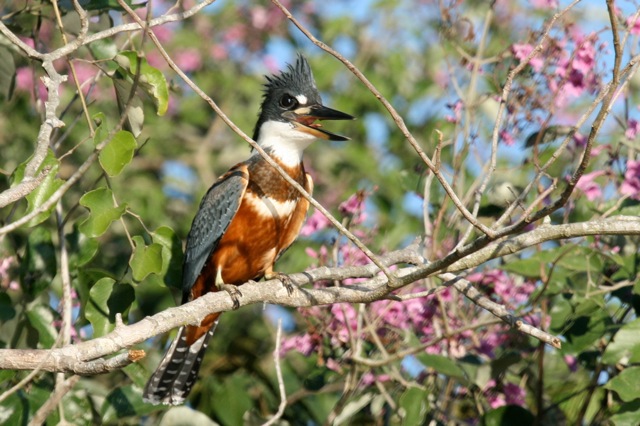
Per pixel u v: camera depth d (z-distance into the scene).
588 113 6.75
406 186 10.90
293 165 9.95
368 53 14.55
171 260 9.12
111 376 10.86
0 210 11.44
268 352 11.57
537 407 9.54
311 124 10.07
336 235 10.42
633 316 9.95
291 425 10.63
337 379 10.41
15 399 8.73
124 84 8.48
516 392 10.23
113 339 6.78
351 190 13.75
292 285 8.37
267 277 9.97
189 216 13.80
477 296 7.52
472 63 10.63
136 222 13.13
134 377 9.41
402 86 14.40
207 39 15.08
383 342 10.30
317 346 10.20
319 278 8.52
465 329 9.09
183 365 9.69
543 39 7.07
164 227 9.13
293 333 11.72
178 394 9.62
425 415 9.64
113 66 9.27
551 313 9.28
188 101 14.78
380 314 9.81
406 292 10.27
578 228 6.78
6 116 13.08
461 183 10.25
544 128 8.98
